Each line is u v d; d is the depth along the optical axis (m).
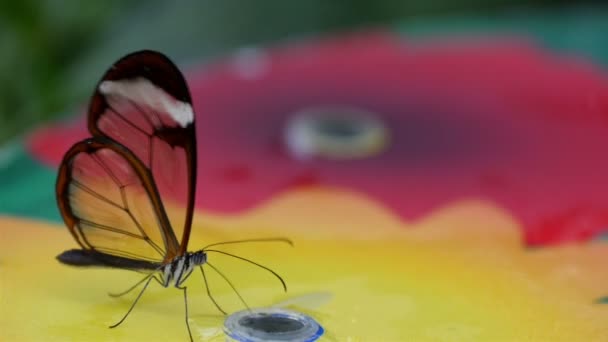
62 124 0.45
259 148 0.45
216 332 0.36
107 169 0.36
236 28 0.74
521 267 0.39
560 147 0.46
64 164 0.35
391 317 0.37
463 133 0.47
